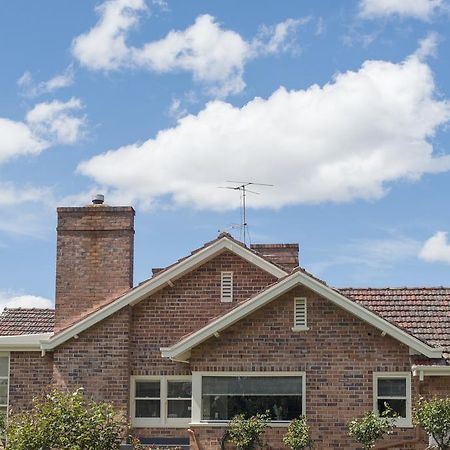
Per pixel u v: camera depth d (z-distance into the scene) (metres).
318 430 24.75
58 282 27.78
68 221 28.03
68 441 20.39
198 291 26.92
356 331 25.00
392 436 24.31
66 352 26.55
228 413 25.17
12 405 26.98
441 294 27.16
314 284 24.88
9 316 29.70
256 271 26.84
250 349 25.30
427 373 24.09
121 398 26.20
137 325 26.86
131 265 27.95
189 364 26.44
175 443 26.17
